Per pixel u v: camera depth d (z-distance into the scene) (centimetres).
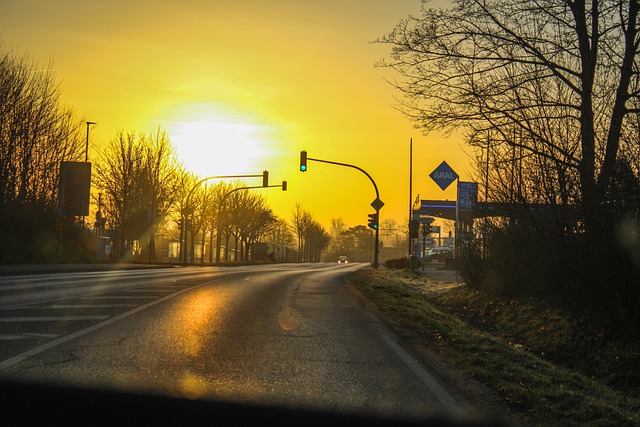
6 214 3105
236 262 6262
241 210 7044
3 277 2195
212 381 669
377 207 3806
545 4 1284
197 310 1287
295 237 13225
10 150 3100
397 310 1373
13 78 3153
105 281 2089
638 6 1172
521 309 1317
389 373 739
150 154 4744
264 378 693
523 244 1398
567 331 1077
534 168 1325
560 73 1283
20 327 1002
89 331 972
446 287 2191
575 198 1171
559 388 679
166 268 3541
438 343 970
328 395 628
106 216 4778
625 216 990
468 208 1781
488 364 786
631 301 957
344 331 1067
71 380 651
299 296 1723
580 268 1116
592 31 1250
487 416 562
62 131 3475
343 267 5331
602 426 544
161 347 855
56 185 3466
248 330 1037
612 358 924
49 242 3431
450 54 1319
